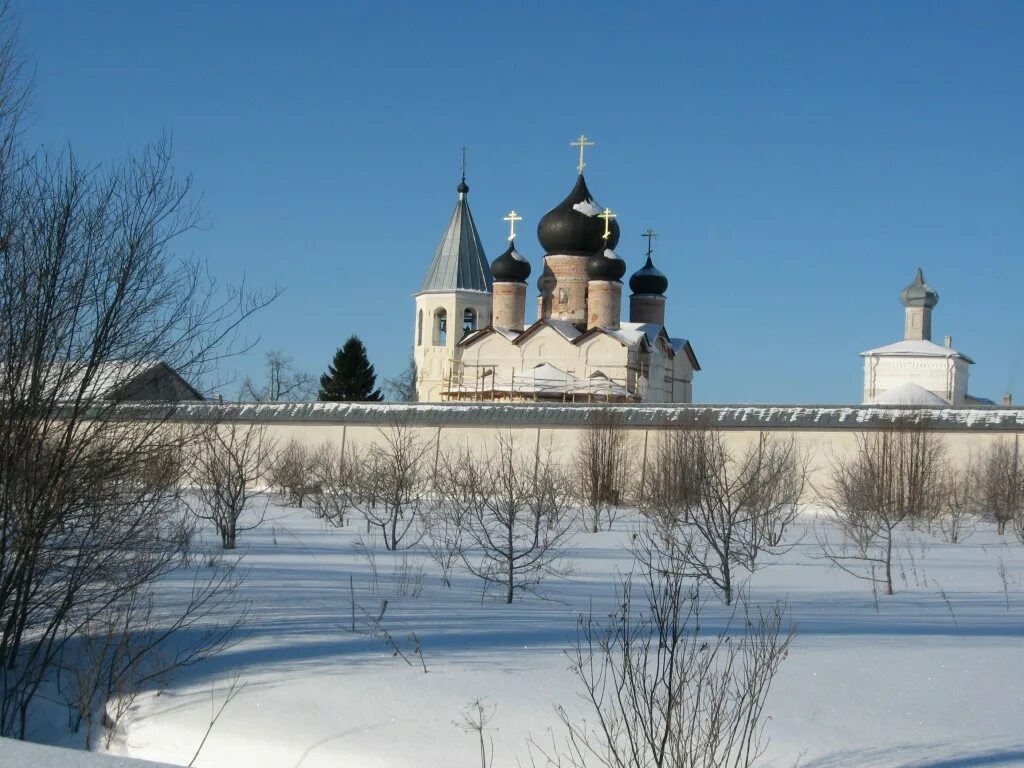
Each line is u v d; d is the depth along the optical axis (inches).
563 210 2401.6
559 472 1507.1
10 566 457.4
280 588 618.5
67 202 463.5
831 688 399.2
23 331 455.5
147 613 508.7
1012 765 324.8
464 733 361.1
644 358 2349.9
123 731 395.5
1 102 459.8
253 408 1738.4
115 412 477.1
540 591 646.5
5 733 408.5
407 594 611.8
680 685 328.5
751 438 1555.1
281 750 364.2
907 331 2942.9
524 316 2488.9
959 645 474.0
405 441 1465.3
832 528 1218.0
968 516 1368.1
